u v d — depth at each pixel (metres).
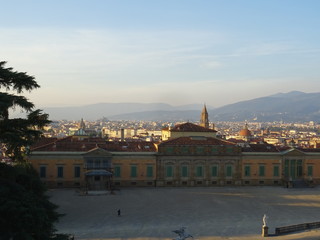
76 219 80.75
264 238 69.56
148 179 119.62
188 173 121.44
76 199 99.38
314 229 76.56
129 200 99.50
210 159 122.31
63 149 115.06
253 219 83.56
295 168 127.00
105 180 113.44
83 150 116.00
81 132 157.75
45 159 113.56
